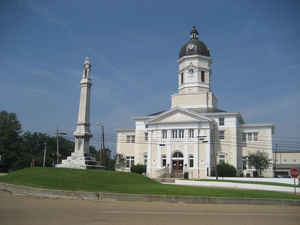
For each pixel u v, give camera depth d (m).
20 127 99.19
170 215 17.80
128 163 81.62
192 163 67.81
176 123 70.12
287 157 107.88
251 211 20.95
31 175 35.91
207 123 68.00
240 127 74.31
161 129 71.38
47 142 118.38
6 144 95.00
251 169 71.38
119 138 83.44
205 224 15.11
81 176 34.47
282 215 19.33
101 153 68.88
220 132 72.31
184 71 79.00
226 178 59.84
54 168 38.91
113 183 33.34
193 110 76.12
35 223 14.63
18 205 21.39
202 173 66.19
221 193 28.62
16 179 35.34
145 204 23.41
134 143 82.12
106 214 17.73
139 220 15.84
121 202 24.47
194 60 78.25
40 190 28.25
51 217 16.44
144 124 79.50
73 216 16.88
